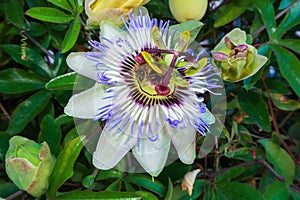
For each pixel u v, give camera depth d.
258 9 0.30
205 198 0.29
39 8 0.25
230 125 0.32
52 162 0.23
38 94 0.29
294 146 0.36
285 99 0.33
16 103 0.32
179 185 0.28
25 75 0.29
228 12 0.31
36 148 0.23
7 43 0.31
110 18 0.23
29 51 0.30
